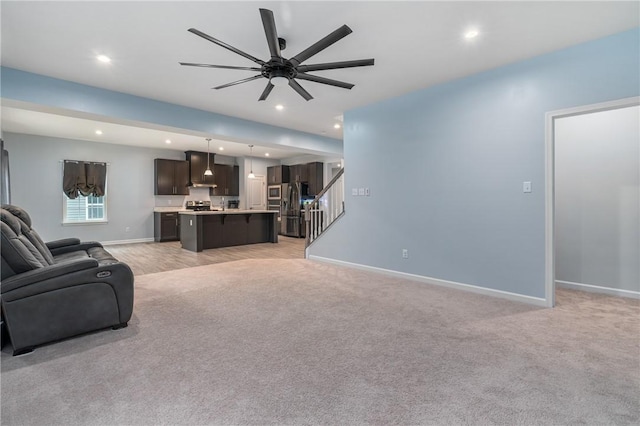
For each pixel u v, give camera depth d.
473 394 1.72
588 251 3.71
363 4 2.30
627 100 2.67
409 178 4.20
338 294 3.58
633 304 3.21
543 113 3.10
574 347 2.25
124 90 4.02
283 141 6.03
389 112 4.39
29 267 2.38
